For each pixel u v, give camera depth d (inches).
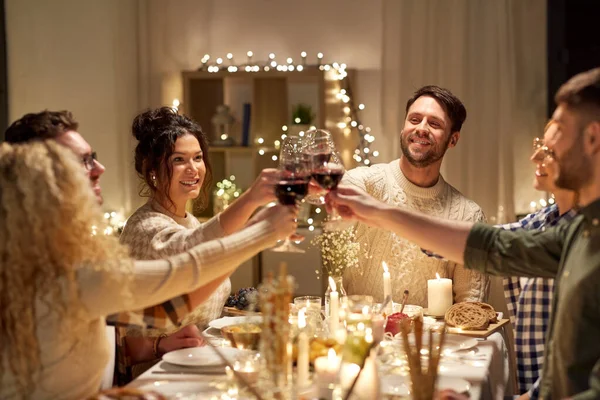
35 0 202.1
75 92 201.8
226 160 203.0
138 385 78.1
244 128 194.5
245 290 112.7
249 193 96.5
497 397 91.4
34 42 202.7
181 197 104.4
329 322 100.1
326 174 85.2
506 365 102.3
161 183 103.6
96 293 66.4
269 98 197.6
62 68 202.1
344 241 112.8
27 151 67.0
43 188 65.9
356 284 122.3
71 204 66.9
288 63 194.5
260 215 81.3
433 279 115.6
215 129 201.8
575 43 184.2
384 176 123.0
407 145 119.0
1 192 66.3
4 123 204.1
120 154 199.3
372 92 191.0
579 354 66.8
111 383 88.4
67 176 67.3
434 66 183.3
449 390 70.4
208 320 104.3
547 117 185.5
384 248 120.0
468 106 181.5
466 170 181.9
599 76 67.2
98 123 201.0
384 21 187.5
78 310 66.6
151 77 198.8
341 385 70.8
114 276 66.8
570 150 68.1
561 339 68.5
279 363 65.7
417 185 121.7
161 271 69.7
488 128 181.0
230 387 74.5
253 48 196.1
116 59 198.1
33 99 203.6
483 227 78.2
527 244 75.9
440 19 182.5
